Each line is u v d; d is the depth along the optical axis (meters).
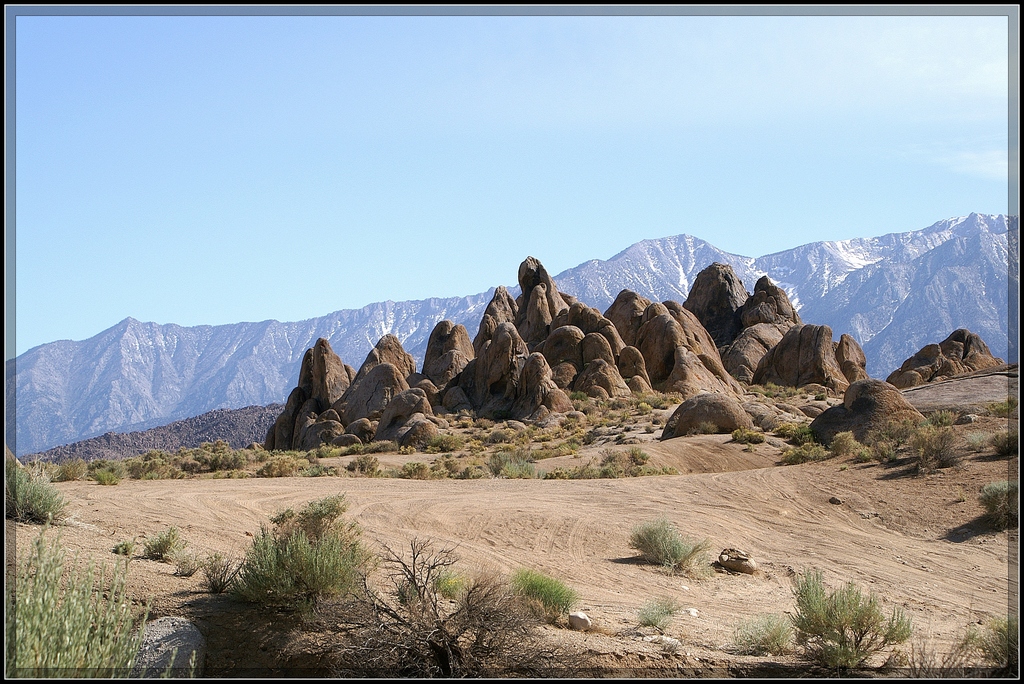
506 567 14.07
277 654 7.42
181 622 7.74
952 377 44.16
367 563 10.39
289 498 21.05
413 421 51.50
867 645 8.83
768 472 25.88
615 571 14.70
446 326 79.69
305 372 73.88
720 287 98.88
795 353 76.56
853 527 19.28
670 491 23.52
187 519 15.46
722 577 14.94
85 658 5.59
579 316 75.00
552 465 35.97
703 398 41.28
